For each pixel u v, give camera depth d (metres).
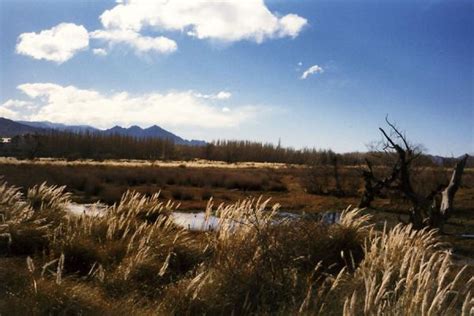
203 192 35.88
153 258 8.47
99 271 7.89
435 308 5.46
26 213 10.57
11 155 82.94
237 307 6.61
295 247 8.07
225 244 8.42
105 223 10.20
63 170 42.62
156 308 6.56
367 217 9.85
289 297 6.74
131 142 110.12
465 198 34.09
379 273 7.32
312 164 43.91
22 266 8.06
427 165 34.72
